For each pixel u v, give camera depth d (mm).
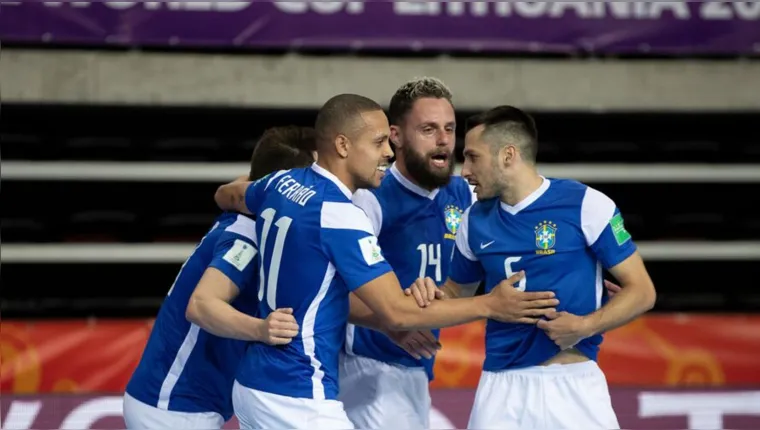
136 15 25453
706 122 28938
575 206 13250
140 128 27828
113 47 27312
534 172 13508
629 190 28422
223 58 27594
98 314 26516
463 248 13930
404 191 15367
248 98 27641
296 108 27703
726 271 28031
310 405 12688
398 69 27797
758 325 24594
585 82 28312
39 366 23312
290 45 25766
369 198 15281
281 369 12750
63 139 27547
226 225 13914
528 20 25984
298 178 13250
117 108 27453
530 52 28031
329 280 12789
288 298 12781
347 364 15938
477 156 13367
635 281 13164
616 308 13023
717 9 26234
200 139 27969
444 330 23734
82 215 27391
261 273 13094
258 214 13289
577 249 13281
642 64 28453
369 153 13031
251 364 13047
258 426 12969
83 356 23531
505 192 13430
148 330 23969
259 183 13695
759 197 28578
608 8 26062
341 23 25812
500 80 28062
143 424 14250
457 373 23391
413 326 12797
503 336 13688
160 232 27531
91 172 27375
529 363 13508
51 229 27156
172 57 27469
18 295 26672
